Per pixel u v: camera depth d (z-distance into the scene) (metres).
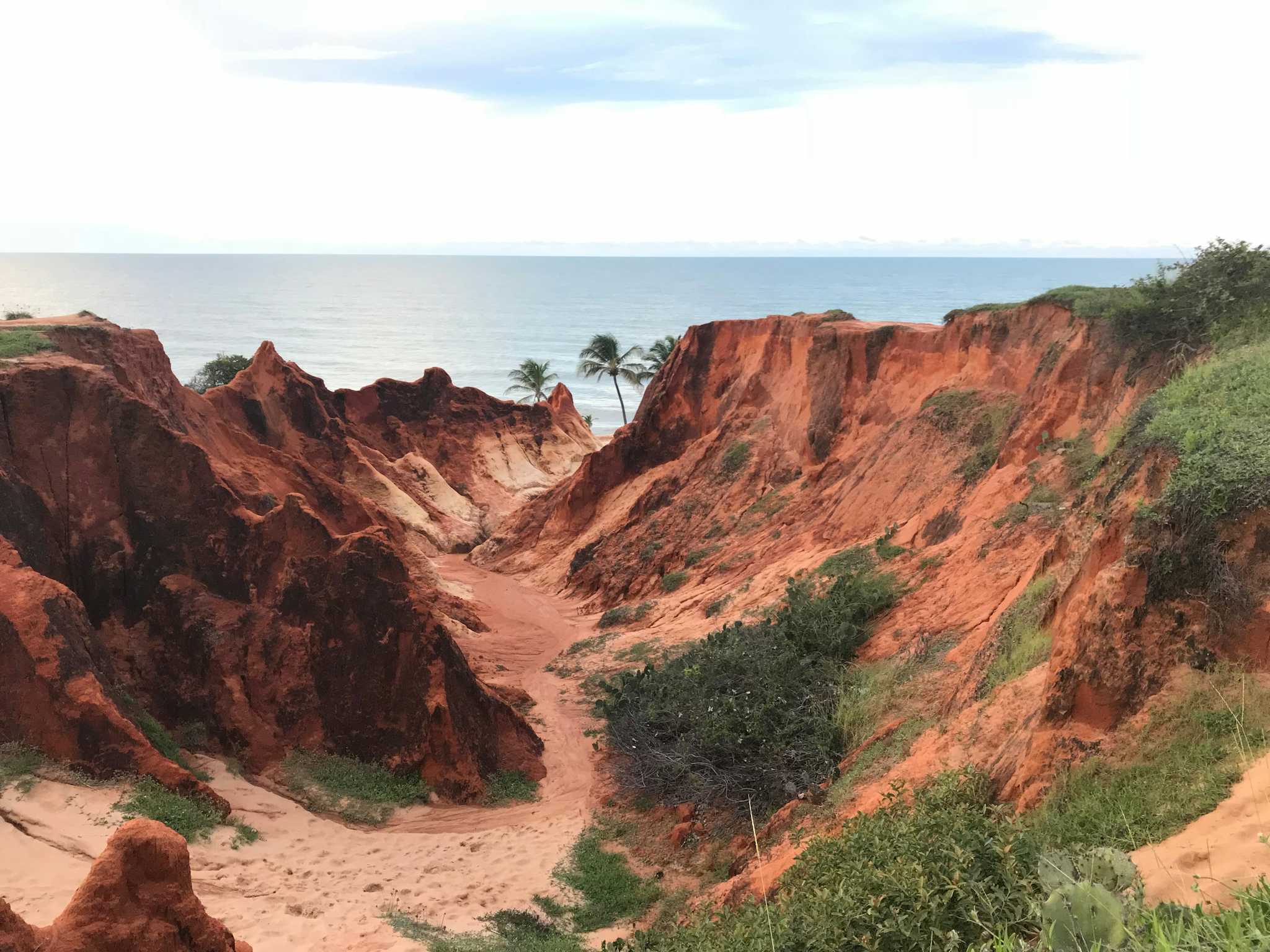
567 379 160.62
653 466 48.12
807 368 39.91
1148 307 21.89
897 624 21.58
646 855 18.42
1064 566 14.95
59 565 21.72
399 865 17.64
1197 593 9.45
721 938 10.11
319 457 50.44
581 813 20.81
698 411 47.88
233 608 22.47
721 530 38.38
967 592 20.72
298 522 22.72
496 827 20.14
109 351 29.11
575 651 32.56
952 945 6.86
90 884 9.40
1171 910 5.32
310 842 18.02
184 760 19.80
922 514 27.66
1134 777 8.64
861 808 13.41
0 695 16.97
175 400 32.59
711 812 19.00
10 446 21.92
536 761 23.64
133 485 22.83
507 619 38.31
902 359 35.44
